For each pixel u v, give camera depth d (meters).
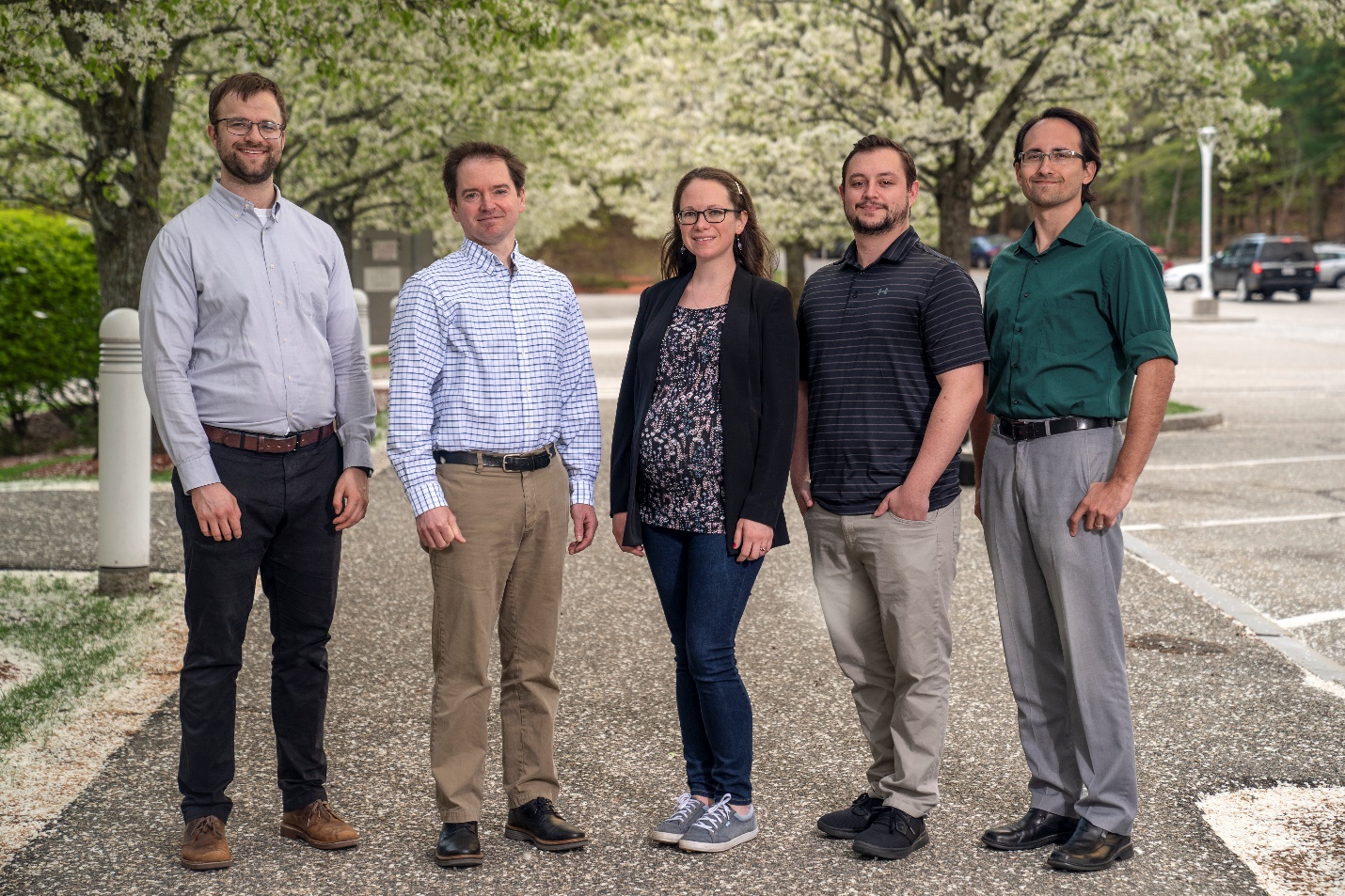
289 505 3.51
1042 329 3.50
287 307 3.49
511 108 15.21
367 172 15.77
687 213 3.55
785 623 5.86
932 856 3.51
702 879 3.36
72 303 12.67
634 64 20.67
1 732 4.36
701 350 3.54
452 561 3.47
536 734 3.64
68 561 7.05
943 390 3.45
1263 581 6.72
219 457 3.44
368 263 20.88
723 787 3.59
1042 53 10.91
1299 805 3.82
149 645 5.44
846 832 3.61
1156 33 11.11
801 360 3.72
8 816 3.71
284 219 3.54
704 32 11.91
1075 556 3.45
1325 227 65.69
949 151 11.21
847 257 3.66
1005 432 3.61
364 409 3.70
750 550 3.45
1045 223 3.59
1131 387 3.57
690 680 3.67
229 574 3.46
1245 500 9.05
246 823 3.73
